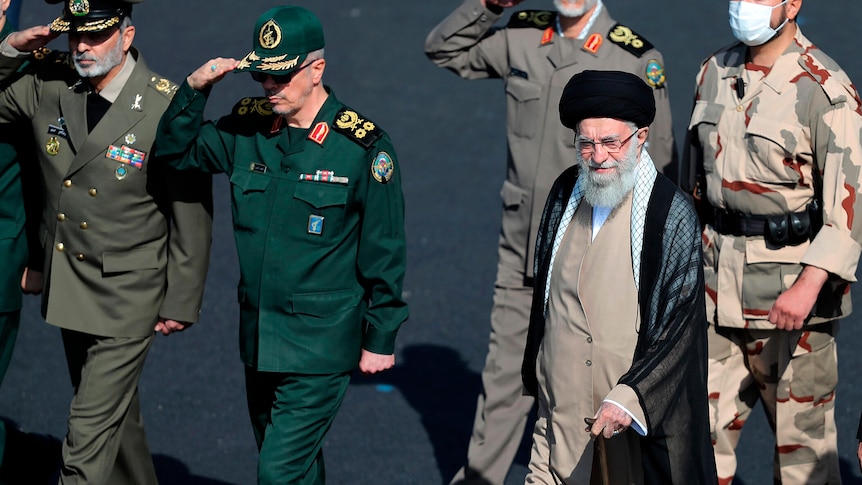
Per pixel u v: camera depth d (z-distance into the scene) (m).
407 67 47.47
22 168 19.44
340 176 17.11
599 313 15.61
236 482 21.59
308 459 17.58
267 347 17.39
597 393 15.81
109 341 18.42
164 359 26.42
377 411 24.23
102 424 18.39
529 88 20.61
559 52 20.48
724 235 18.50
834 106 17.47
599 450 16.12
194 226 18.38
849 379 25.41
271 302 17.39
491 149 39.81
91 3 17.56
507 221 20.94
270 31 16.81
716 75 18.62
